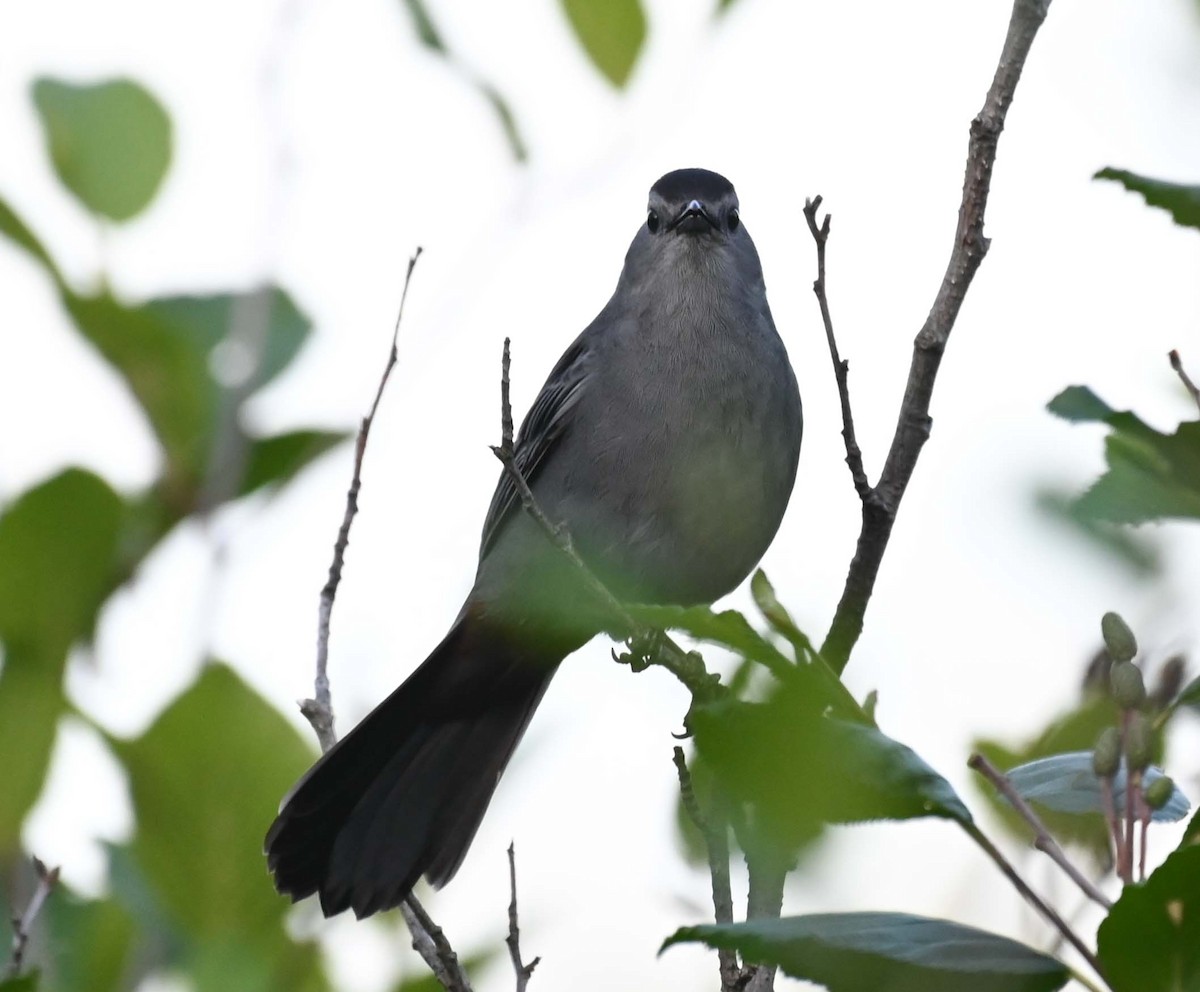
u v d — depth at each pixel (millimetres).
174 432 9664
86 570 8922
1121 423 4484
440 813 9930
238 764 8633
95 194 10555
